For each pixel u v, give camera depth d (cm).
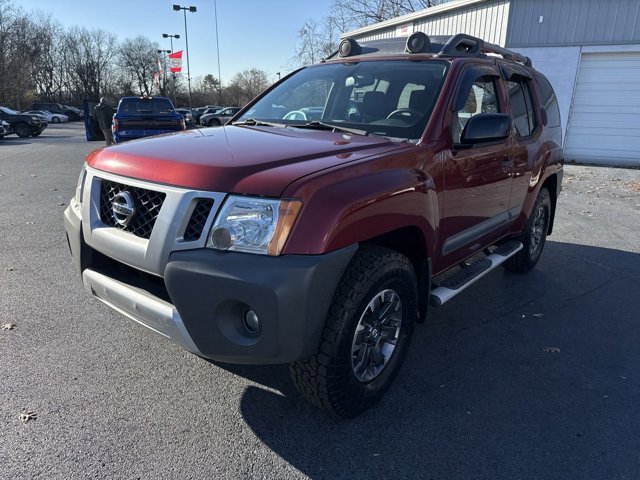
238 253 201
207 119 3409
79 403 261
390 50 380
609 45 1311
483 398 280
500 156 356
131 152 247
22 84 5169
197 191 208
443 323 379
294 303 197
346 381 232
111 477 211
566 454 236
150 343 327
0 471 211
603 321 390
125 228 237
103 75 8662
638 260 548
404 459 230
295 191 201
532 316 396
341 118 327
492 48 403
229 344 208
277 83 402
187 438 238
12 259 481
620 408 275
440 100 297
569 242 618
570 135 1428
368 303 232
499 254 400
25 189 846
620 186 1049
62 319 356
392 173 242
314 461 226
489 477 220
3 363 296
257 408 263
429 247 274
